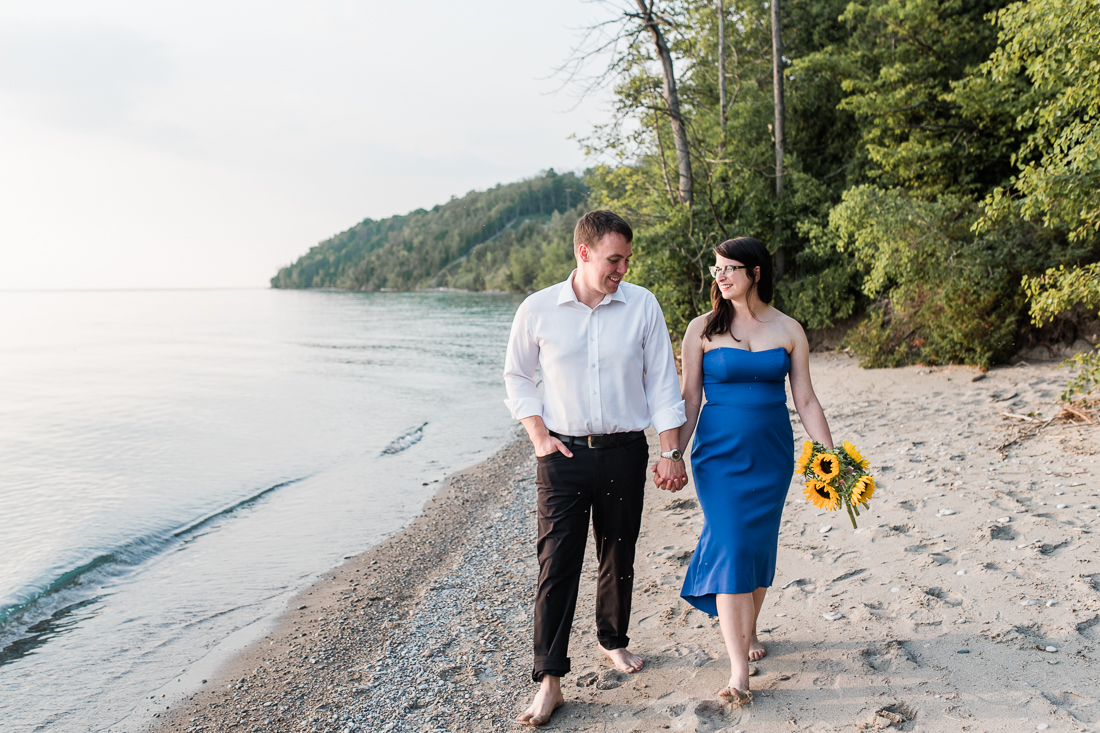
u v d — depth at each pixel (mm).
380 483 7977
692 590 2818
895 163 12312
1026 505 4340
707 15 16656
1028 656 2736
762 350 2783
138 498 7504
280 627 4340
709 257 14125
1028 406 7105
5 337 42469
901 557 3873
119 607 4766
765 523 2721
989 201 7234
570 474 2756
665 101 14562
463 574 5008
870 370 10781
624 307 2760
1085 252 8805
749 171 15094
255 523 6578
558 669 2768
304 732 3096
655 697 2875
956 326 9711
